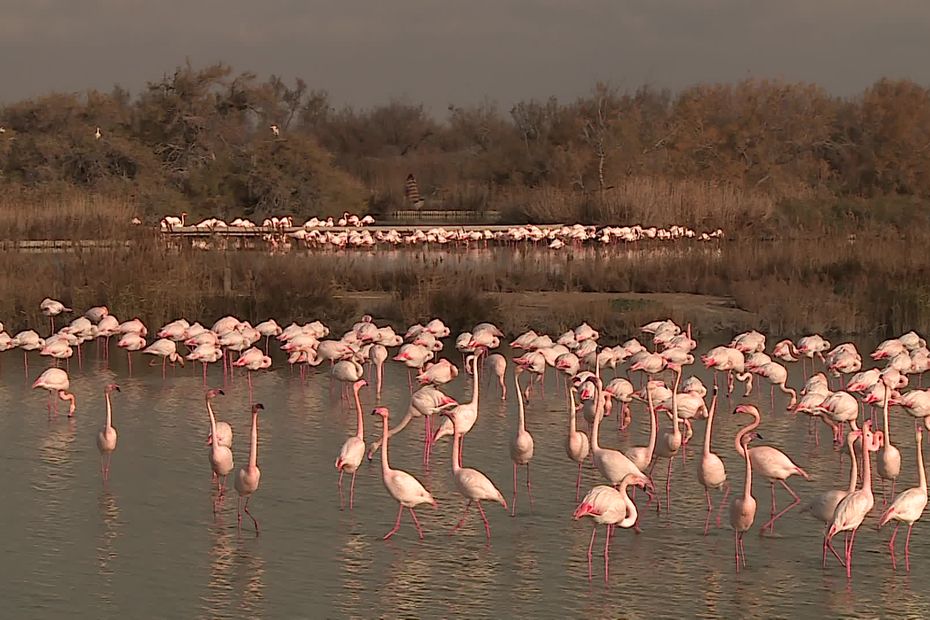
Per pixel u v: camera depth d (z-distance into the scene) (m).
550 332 30.66
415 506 15.80
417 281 33.91
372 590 13.18
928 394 18.08
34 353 28.88
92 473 17.73
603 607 12.70
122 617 12.48
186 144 71.44
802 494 16.56
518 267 39.56
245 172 67.19
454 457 14.65
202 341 25.50
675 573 13.65
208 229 50.28
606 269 38.19
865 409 22.61
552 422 21.19
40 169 64.62
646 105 92.44
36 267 34.81
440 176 90.25
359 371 22.92
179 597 12.99
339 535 14.92
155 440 19.77
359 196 69.75
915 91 78.94
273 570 13.78
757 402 23.22
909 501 13.55
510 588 13.23
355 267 38.44
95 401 22.98
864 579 13.45
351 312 32.38
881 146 78.19
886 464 16.03
